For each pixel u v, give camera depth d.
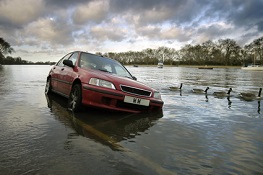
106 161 1.87
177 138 2.61
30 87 7.61
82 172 1.67
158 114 3.93
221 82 14.41
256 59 82.56
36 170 1.67
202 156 2.10
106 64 4.85
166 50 116.81
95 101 3.58
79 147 2.16
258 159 2.08
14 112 3.60
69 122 3.10
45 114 3.54
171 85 10.59
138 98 3.77
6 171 1.64
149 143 2.39
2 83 8.79
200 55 104.75
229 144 2.48
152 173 1.70
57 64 5.95
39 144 2.21
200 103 5.45
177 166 1.85
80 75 3.97
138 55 119.62
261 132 2.99
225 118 3.81
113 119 3.40
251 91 9.01
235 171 1.82
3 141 2.26
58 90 5.12
